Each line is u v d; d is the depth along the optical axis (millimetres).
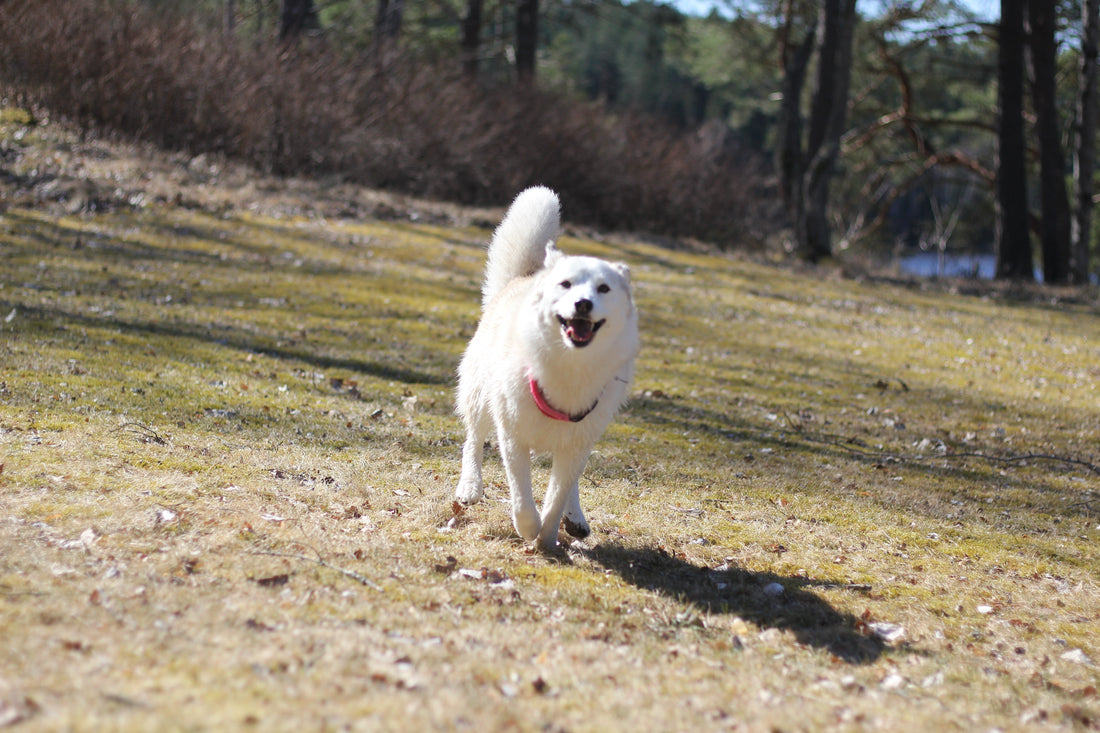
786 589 4852
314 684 3117
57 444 5305
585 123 22109
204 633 3410
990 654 4301
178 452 5566
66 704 2783
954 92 31406
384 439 6637
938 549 5734
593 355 4555
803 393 9859
